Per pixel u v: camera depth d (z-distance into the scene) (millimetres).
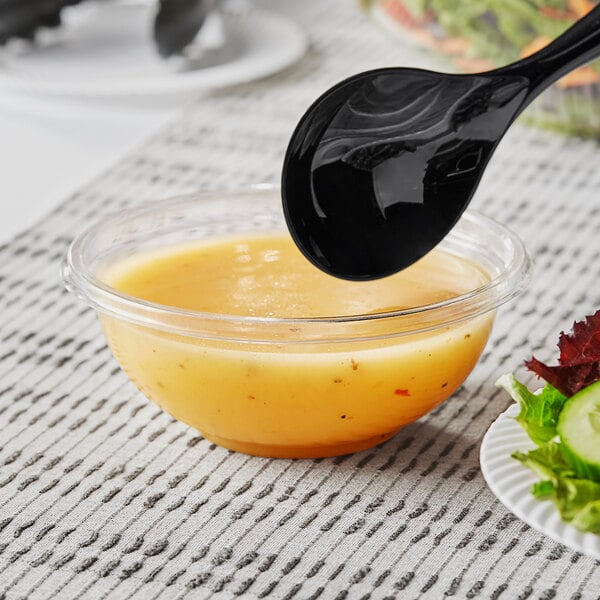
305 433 833
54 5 1319
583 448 783
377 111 822
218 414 832
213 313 824
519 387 821
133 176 1113
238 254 882
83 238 872
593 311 958
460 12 1123
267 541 810
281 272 868
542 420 815
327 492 836
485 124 824
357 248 818
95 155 1151
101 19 1423
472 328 839
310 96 1246
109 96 1219
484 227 875
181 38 1257
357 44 1419
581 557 799
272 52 1317
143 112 1246
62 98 1229
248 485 841
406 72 827
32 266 1012
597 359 820
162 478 846
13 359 929
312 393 819
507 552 803
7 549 808
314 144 816
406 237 821
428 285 859
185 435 874
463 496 832
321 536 812
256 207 905
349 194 817
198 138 1164
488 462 802
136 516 824
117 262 885
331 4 1598
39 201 1089
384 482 841
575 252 1019
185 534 814
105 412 890
